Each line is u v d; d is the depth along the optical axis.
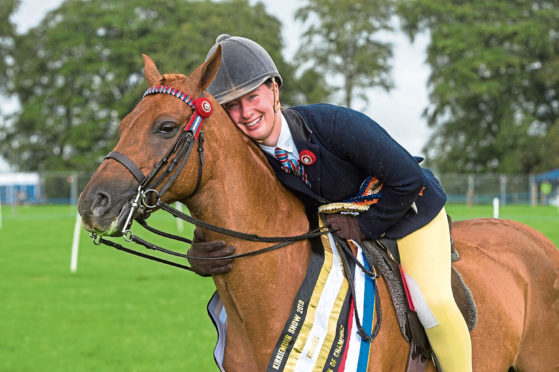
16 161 56.44
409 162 3.03
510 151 49.94
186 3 51.62
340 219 3.19
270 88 3.10
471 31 50.12
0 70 57.09
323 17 51.28
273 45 49.31
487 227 4.22
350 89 51.53
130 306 9.20
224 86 3.01
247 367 3.00
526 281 3.98
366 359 2.93
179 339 7.38
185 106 2.76
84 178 45.12
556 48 50.56
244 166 2.97
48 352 6.78
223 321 3.15
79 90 53.28
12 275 12.01
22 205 43.84
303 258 3.06
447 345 3.22
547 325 4.03
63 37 53.12
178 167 2.70
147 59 3.04
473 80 49.28
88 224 2.54
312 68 50.69
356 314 2.94
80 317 8.47
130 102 49.88
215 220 2.88
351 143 3.02
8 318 8.39
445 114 52.19
